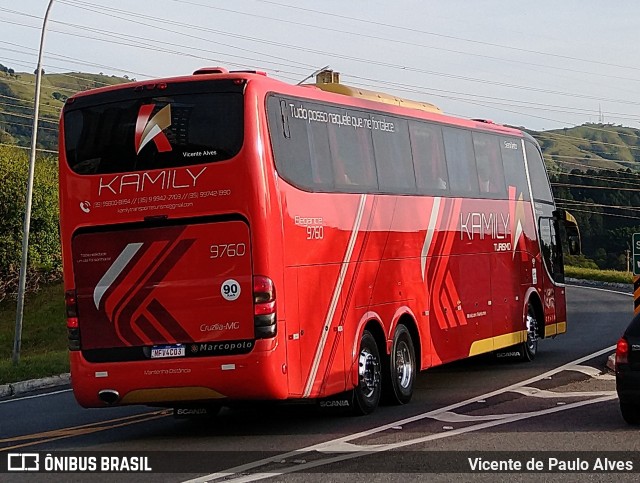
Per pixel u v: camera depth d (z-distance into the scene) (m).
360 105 13.99
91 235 12.13
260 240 11.52
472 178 17.48
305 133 12.54
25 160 46.25
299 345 11.98
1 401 18.28
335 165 13.12
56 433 13.15
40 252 45.19
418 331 15.09
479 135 18.00
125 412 15.16
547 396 14.42
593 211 91.44
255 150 11.58
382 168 14.36
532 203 20.47
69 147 12.27
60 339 38.00
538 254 20.55
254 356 11.50
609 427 11.63
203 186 11.66
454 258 16.53
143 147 11.92
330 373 12.60
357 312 13.37
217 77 11.79
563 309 21.91
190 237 11.73
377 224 14.05
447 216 16.33
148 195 11.86
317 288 12.43
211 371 11.61
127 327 12.00
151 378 11.84
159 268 11.86
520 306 19.34
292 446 11.23
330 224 12.82
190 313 11.75
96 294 12.11
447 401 14.54
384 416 13.33
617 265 86.38
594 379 16.16
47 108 136.75
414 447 10.77
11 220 44.47
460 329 16.62
